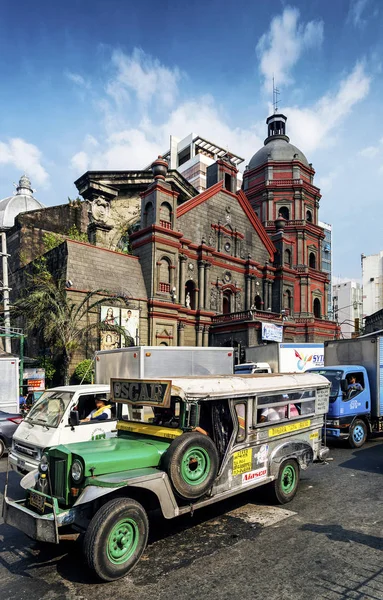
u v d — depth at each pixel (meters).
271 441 7.41
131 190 40.47
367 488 8.58
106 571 4.93
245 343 30.95
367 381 13.65
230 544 5.96
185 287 32.50
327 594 4.65
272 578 5.01
